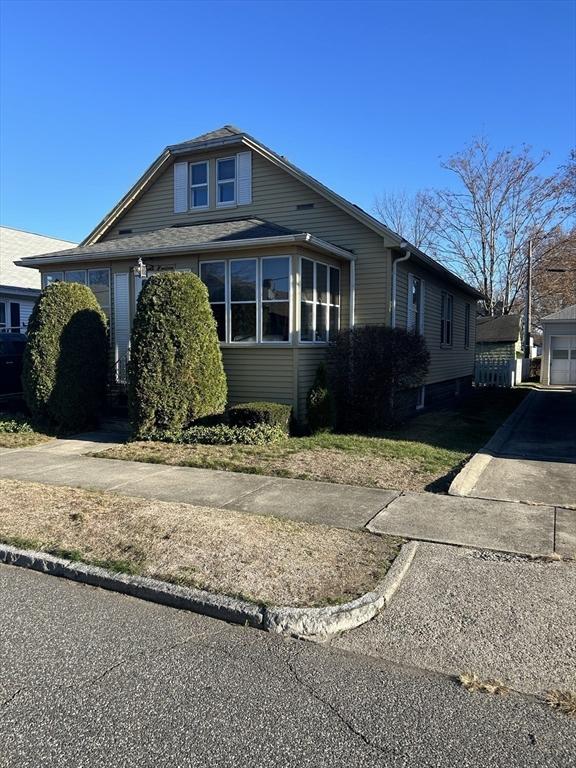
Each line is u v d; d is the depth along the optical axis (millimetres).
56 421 11688
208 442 10078
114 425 12180
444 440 10469
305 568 4594
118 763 2600
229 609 3996
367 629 3807
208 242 11734
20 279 22672
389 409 11688
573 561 4852
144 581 4418
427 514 6098
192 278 10883
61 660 3479
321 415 11117
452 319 19797
